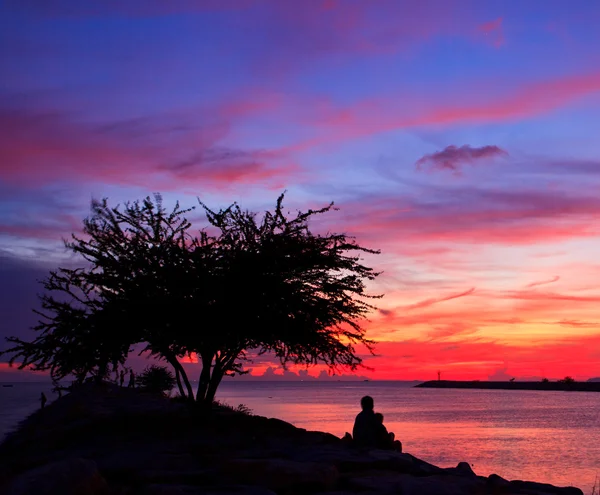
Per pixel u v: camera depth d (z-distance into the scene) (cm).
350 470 1156
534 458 5012
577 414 12412
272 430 1819
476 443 6253
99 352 1958
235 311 1919
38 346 1922
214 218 2011
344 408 11906
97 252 1953
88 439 1742
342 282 2009
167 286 1930
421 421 9869
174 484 987
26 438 2384
